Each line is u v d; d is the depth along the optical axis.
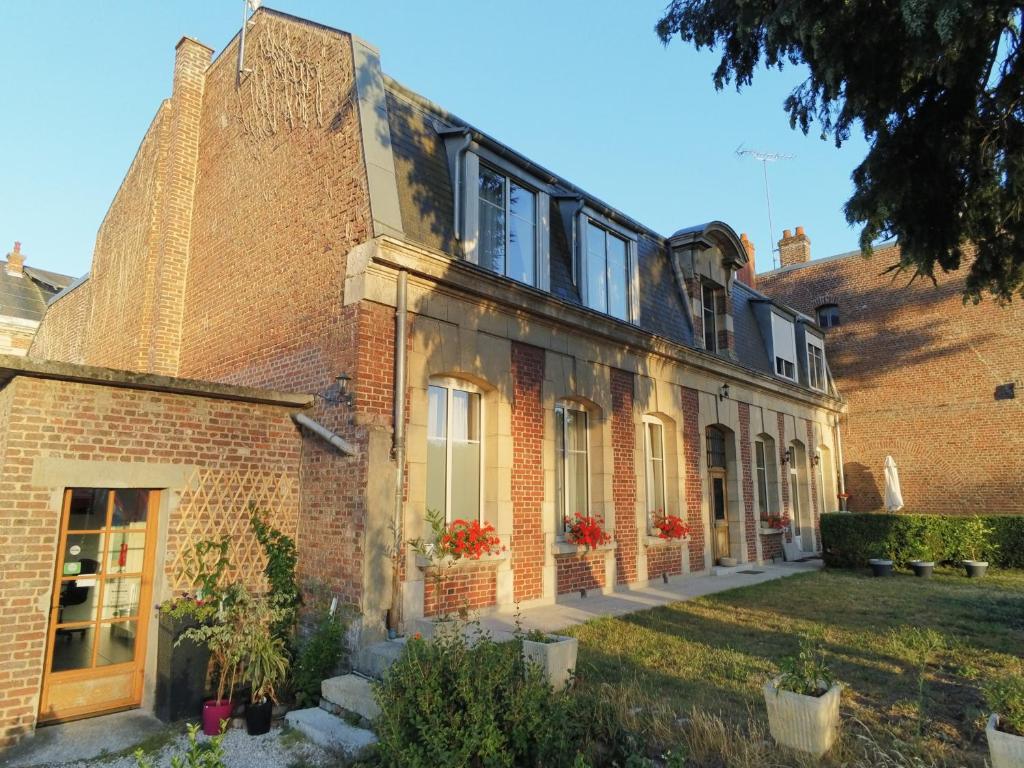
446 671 4.77
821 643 7.43
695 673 6.28
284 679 6.52
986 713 5.05
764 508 16.80
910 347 20.48
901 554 14.71
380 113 8.50
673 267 14.55
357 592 7.03
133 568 6.84
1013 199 6.09
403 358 7.76
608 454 11.11
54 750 5.54
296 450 8.16
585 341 10.99
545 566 9.66
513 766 4.23
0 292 21.91
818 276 22.62
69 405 6.40
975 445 18.98
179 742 5.66
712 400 14.55
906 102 6.07
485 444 9.22
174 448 7.08
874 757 4.39
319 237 8.60
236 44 11.45
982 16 4.71
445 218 8.95
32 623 5.91
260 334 9.44
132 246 13.16
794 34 5.32
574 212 11.27
